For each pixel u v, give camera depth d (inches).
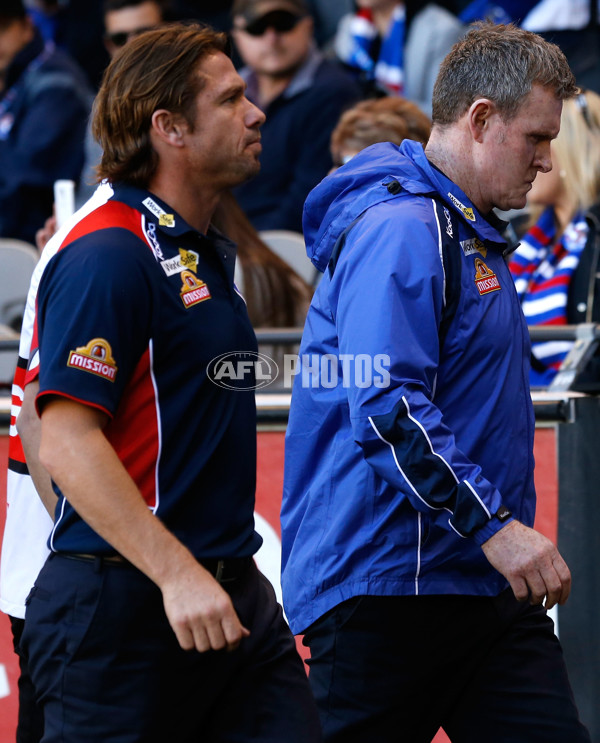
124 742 256.2
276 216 724.7
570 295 482.9
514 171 303.3
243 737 274.2
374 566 302.8
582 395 410.0
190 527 264.4
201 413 263.0
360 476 304.7
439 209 298.7
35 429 285.4
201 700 267.4
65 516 261.1
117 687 256.8
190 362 260.1
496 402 300.7
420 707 313.3
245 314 278.2
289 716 275.6
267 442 413.4
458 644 308.8
